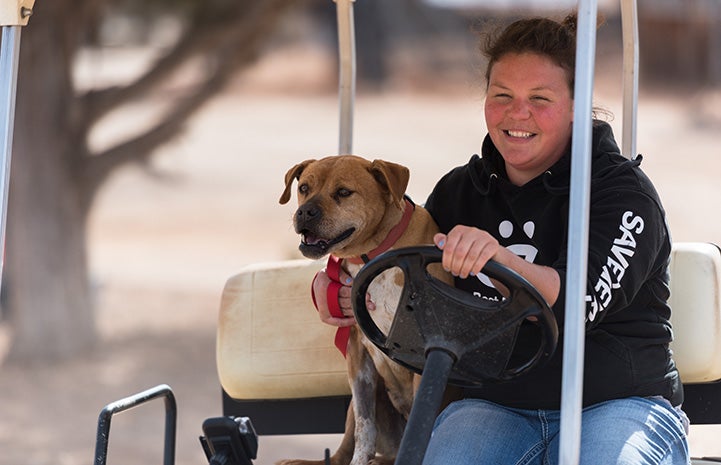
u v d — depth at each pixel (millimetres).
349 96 6422
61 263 16562
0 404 14117
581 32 3896
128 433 12742
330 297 5434
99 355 16594
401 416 5992
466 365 4301
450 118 43719
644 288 4941
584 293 3854
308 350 6043
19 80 16016
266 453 11586
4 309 18875
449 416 5043
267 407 6238
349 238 5391
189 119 16281
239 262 23609
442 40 57406
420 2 57750
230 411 6293
